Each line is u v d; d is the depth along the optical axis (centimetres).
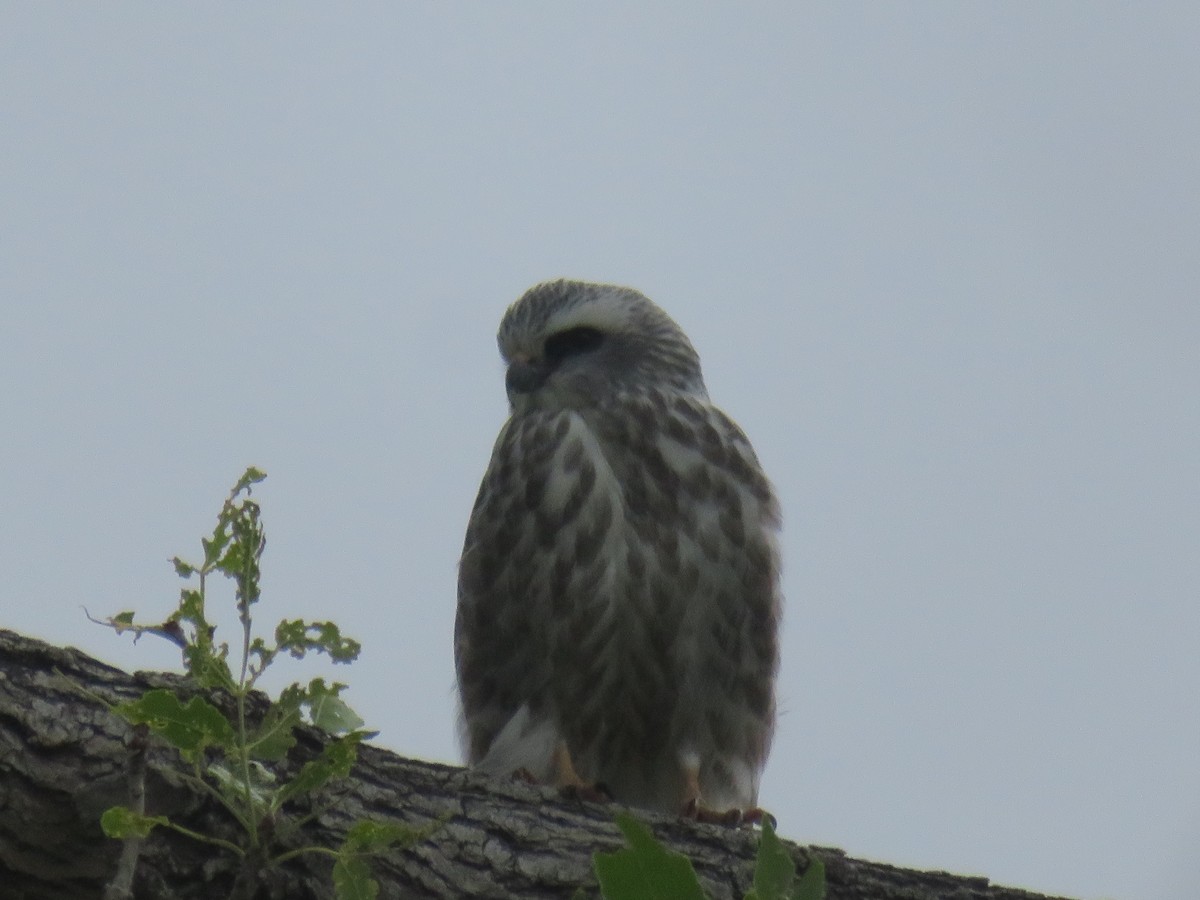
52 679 716
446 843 778
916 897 834
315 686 594
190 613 572
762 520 1149
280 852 730
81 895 704
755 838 830
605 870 488
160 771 706
